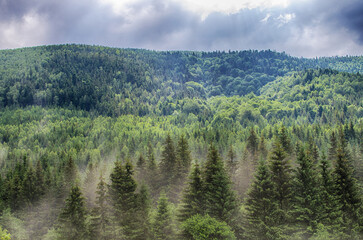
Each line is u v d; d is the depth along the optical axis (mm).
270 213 40688
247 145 79375
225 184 44594
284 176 44031
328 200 40531
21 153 151375
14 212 64062
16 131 191875
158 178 62500
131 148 141625
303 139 123188
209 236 37219
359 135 120125
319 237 36031
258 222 40625
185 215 45062
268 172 44156
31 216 62312
